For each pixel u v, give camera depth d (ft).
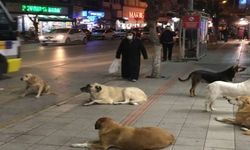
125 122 29.09
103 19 209.36
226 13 204.13
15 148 23.21
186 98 38.14
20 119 29.99
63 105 35.01
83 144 23.48
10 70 50.96
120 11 229.04
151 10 51.83
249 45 147.02
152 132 22.98
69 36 131.44
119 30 196.24
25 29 148.66
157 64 52.21
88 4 195.62
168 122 29.12
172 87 44.55
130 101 35.22
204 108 33.68
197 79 38.65
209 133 26.30
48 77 53.11
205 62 76.64
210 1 159.43
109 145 22.77
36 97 38.68
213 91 32.27
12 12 142.31
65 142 24.36
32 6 151.23
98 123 23.31
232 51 111.55
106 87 35.45
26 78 39.19
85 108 33.63
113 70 53.88
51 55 89.86
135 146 22.38
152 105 34.83
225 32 181.78
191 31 79.66
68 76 54.19
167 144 23.27
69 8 173.88
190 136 25.58
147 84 46.75
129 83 47.52
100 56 88.63
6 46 50.03
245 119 27.63
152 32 51.98
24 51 101.45
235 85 31.65
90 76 54.08
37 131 26.68
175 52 104.94
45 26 160.66
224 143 24.25
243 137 25.49
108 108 33.58
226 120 28.99
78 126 27.96
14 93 40.86
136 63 49.52
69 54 93.50
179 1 82.64
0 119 30.04
